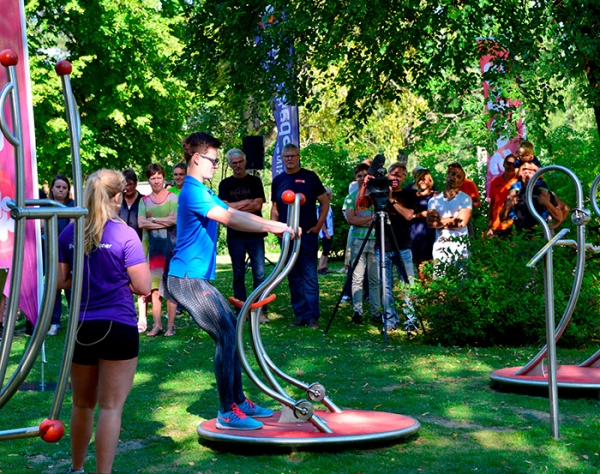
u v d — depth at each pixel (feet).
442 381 22.62
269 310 39.81
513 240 29.86
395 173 32.42
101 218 13.47
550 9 37.63
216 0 38.91
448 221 31.19
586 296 28.60
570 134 64.34
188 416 18.93
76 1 73.36
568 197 49.29
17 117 9.23
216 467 14.71
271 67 39.24
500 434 16.80
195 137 16.44
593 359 22.77
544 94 40.57
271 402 20.45
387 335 30.81
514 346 29.09
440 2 38.29
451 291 28.63
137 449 16.12
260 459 15.23
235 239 34.04
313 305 33.78
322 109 79.87
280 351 27.61
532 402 19.70
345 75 44.70
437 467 14.42
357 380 22.86
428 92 44.65
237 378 17.03
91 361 13.41
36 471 14.71
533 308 28.17
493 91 39.86
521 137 42.96
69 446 16.42
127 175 33.30
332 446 15.61
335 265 75.72
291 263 16.61
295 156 33.65
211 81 42.75
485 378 22.95
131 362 13.46
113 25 75.97
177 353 27.94
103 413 13.34
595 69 38.14
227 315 16.55
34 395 21.53
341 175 80.84
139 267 13.51
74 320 9.56
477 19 39.24
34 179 22.06
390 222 31.65
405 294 30.35
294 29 36.83
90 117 80.69
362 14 37.91
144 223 31.86
